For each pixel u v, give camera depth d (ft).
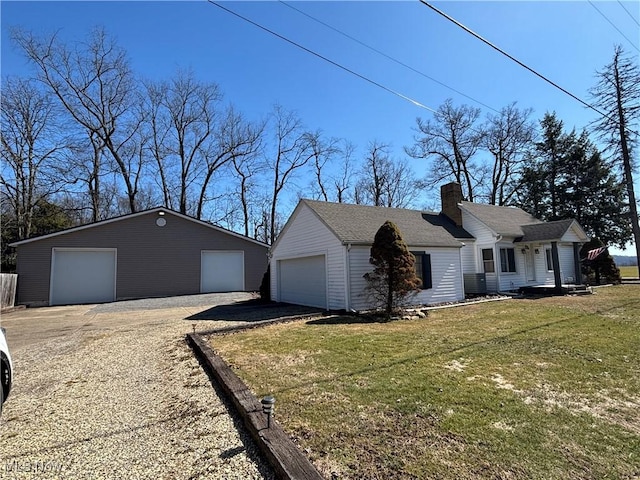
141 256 59.88
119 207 105.60
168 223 62.18
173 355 21.34
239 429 11.33
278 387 14.69
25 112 75.00
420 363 17.83
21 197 78.79
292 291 48.21
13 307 48.29
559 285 50.08
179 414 12.67
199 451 10.03
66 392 15.26
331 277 38.81
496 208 65.21
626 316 30.55
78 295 55.72
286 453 8.98
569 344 21.06
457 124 99.55
